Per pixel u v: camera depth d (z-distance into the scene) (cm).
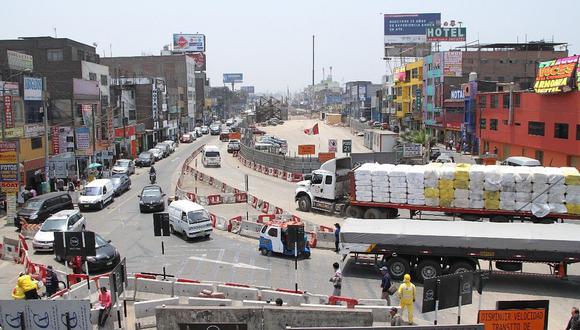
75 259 2423
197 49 18550
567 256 2180
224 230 3441
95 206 4094
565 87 4734
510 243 2217
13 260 2788
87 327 1667
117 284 1856
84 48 7269
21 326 1652
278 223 2850
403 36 12650
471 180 3095
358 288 2300
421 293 2228
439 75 8775
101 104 6750
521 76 8975
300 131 13488
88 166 5619
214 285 2130
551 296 2198
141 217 3847
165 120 10838
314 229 3219
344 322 1706
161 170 6662
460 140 7844
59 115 5691
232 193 4612
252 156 6906
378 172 3259
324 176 3791
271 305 1848
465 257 2294
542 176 2980
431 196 3167
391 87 12438
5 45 6656
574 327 1644
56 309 1652
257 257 2791
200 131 13050
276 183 5519
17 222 3469
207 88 19012
